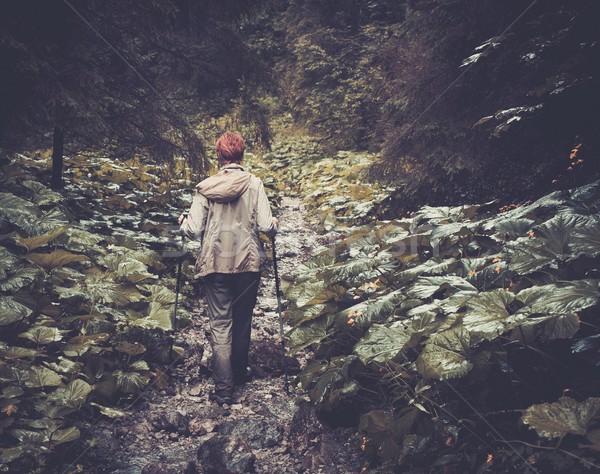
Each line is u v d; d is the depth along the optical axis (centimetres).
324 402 364
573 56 514
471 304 295
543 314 284
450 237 462
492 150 716
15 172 654
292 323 446
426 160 789
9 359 347
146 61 841
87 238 504
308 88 1833
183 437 363
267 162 1628
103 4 727
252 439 357
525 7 718
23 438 293
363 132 1579
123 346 405
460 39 829
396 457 298
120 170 942
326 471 322
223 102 934
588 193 381
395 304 376
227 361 414
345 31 1931
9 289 370
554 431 228
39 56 629
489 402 303
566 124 571
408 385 326
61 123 630
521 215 405
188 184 1009
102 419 364
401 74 922
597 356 275
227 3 856
